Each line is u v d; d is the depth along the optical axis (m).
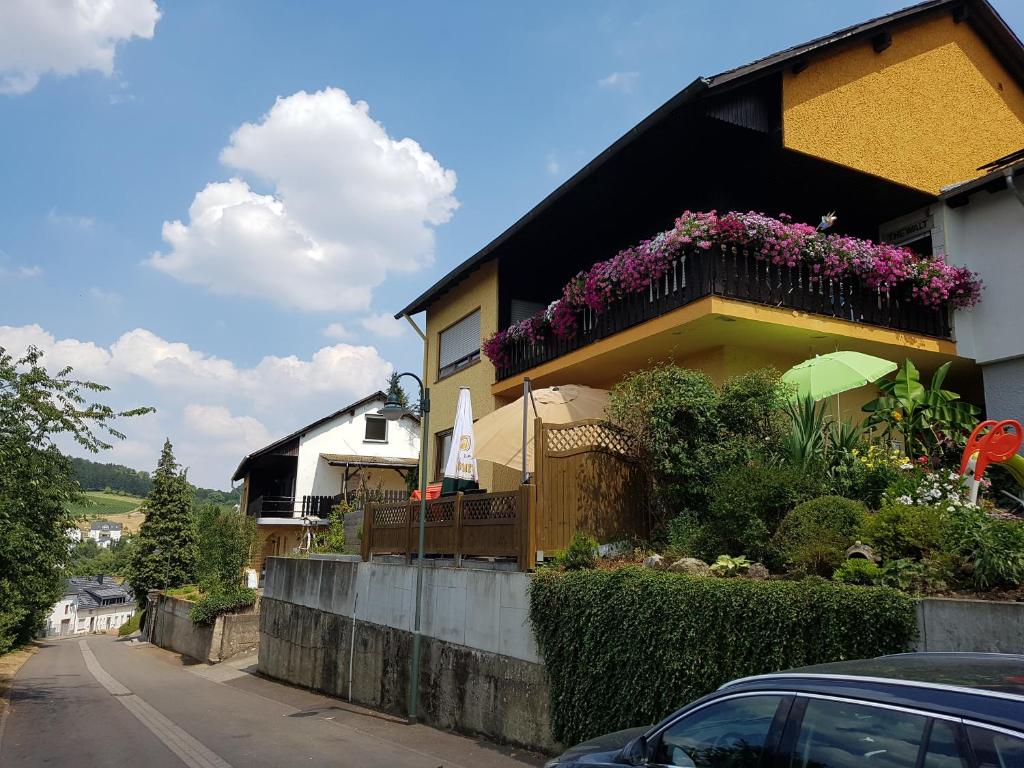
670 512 9.19
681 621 6.38
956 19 13.61
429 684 10.31
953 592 5.60
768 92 11.27
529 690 8.29
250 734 10.67
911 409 9.70
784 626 5.64
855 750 3.06
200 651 25.14
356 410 37.00
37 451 14.59
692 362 12.12
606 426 9.56
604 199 13.47
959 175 13.08
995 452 7.41
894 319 11.52
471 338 17.83
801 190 12.40
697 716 3.81
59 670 24.34
